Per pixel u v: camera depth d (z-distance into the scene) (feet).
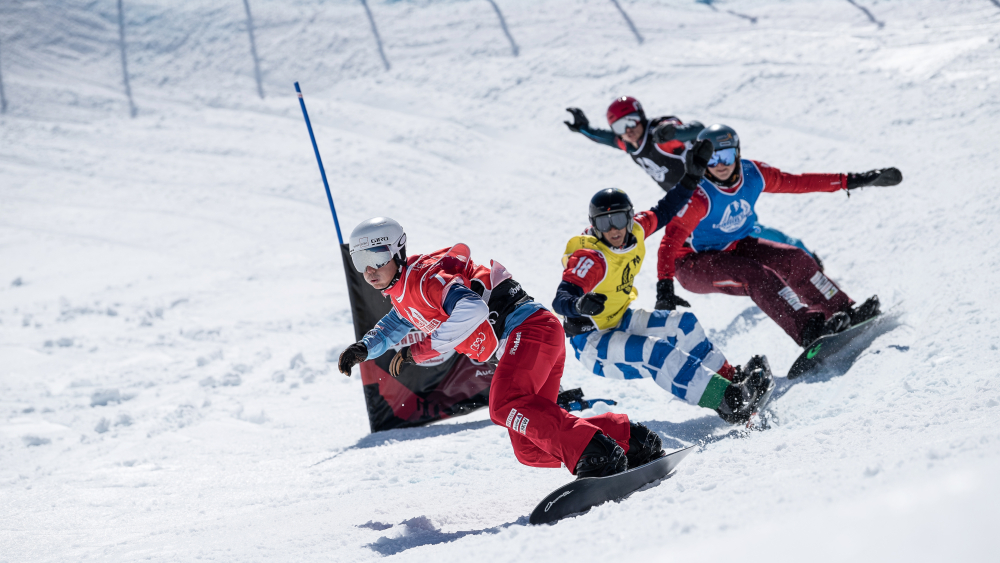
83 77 209.97
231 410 73.67
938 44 134.00
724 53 157.38
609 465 35.94
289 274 118.11
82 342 99.40
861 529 16.43
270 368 86.33
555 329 39.78
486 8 210.18
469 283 40.04
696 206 59.57
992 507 15.15
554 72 169.17
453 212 125.70
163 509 48.70
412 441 59.98
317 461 57.31
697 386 50.11
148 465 60.18
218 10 230.27
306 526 40.09
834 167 101.35
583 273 50.44
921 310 58.80
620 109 82.99
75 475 58.80
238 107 190.29
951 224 73.56
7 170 172.76
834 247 83.46
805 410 49.85
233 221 139.95
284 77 198.80
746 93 134.62
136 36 223.51
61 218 150.51
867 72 130.52
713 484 31.14
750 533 19.27
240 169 160.66
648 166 84.23
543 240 111.86
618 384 66.03
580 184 126.93
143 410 75.82
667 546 21.22
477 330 40.65
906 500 17.24
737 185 61.31
